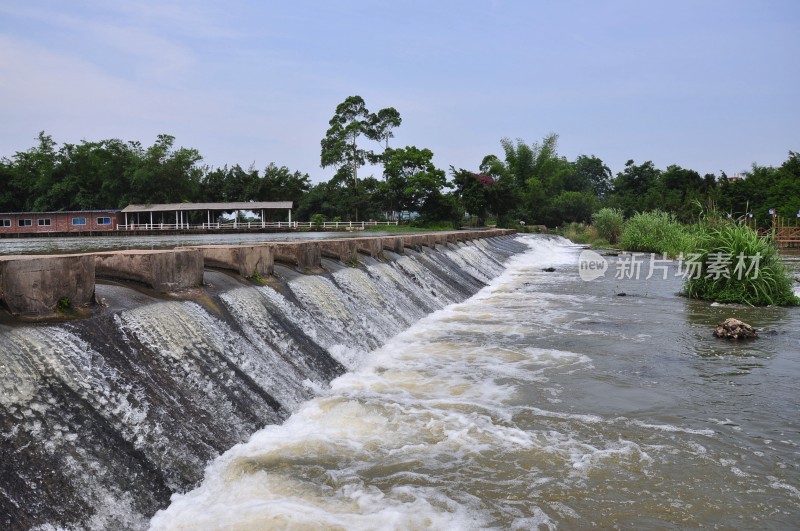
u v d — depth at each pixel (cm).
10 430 441
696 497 522
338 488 525
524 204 7262
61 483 436
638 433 665
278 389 733
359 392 801
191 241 3553
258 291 948
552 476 557
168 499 491
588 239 5353
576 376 884
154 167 6781
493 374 894
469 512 491
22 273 562
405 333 1207
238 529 454
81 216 5775
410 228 6238
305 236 4444
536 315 1429
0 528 377
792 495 527
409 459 587
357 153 7338
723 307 1534
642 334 1191
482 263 2619
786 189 4269
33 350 514
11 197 6819
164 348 649
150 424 538
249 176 7800
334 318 1048
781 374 902
